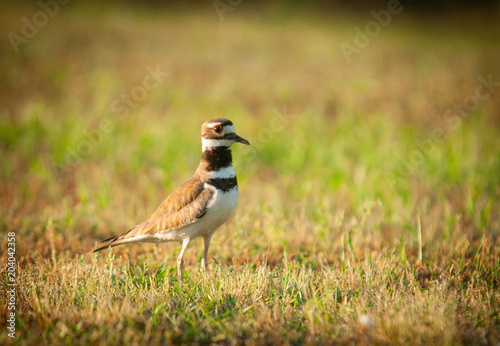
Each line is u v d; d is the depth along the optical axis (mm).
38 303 6551
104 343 5773
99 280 7438
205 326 6398
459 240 9461
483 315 6488
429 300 6586
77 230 10477
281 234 9852
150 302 6855
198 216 7934
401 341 5840
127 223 10820
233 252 9266
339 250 9523
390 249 9578
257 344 6004
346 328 6254
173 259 9164
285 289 7297
